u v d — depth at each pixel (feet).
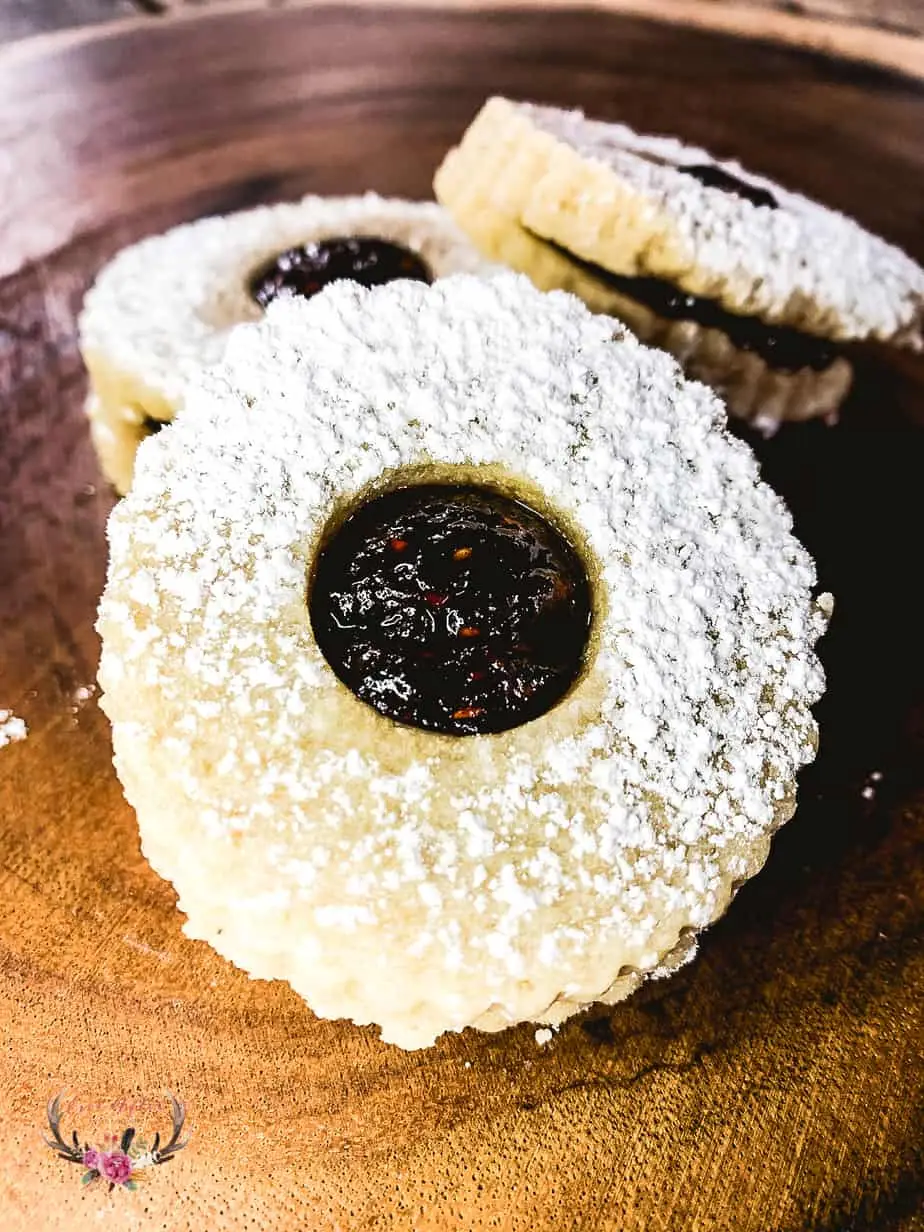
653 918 0.25
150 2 0.59
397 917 0.24
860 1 0.61
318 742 0.25
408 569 0.28
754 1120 0.27
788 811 0.27
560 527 0.29
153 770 0.26
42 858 0.31
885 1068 0.28
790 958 0.30
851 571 0.39
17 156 0.48
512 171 0.38
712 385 0.41
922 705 0.36
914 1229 0.26
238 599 0.26
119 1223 0.25
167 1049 0.27
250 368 0.29
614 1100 0.27
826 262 0.38
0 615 0.36
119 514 0.28
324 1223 0.25
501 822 0.25
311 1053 0.28
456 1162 0.26
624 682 0.26
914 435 0.43
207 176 0.49
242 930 0.26
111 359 0.36
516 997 0.25
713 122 0.53
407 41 0.55
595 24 0.57
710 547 0.29
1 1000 0.28
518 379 0.30
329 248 0.40
